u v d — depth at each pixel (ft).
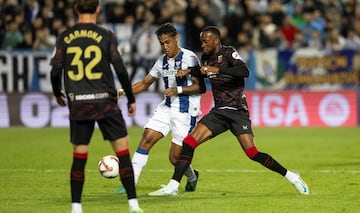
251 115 223.71
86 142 82.58
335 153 159.74
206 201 97.55
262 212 89.66
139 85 106.22
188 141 100.83
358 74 222.69
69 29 82.23
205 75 102.37
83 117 81.46
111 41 81.46
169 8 234.79
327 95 223.10
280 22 248.32
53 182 116.98
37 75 221.25
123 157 82.94
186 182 114.93
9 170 132.05
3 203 96.58
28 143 177.78
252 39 237.66
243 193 105.40
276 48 232.32
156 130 103.30
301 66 223.30
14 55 220.64
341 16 267.18
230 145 176.76
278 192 106.32
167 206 93.40
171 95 102.37
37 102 220.84
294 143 179.32
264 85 224.33
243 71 99.09
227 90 100.83
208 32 100.73
